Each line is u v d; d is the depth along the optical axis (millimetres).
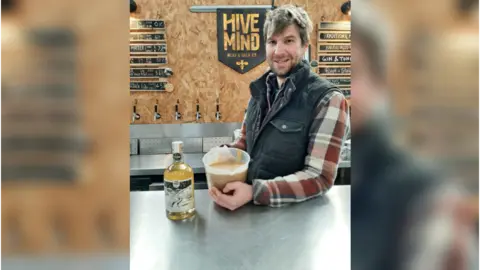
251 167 1224
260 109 1258
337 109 1080
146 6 3373
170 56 3441
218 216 952
